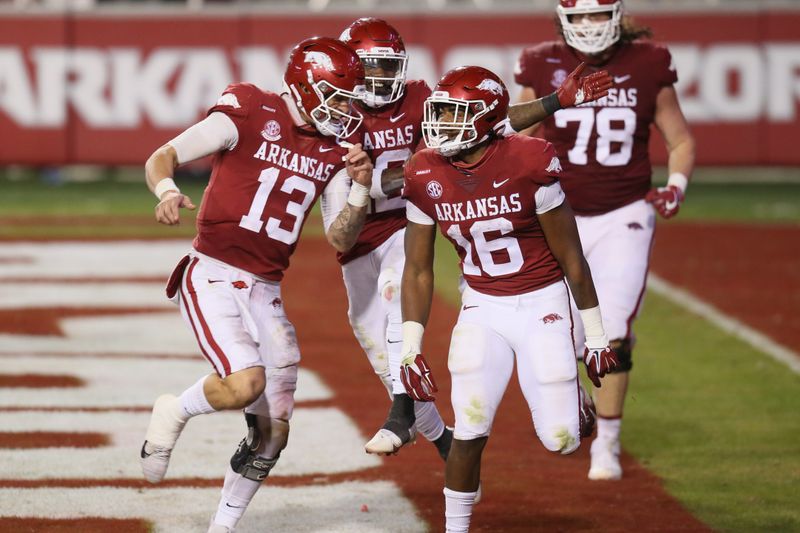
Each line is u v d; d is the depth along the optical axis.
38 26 53.50
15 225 45.44
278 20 54.03
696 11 53.38
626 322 19.83
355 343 28.66
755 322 30.69
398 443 16.45
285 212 15.89
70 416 21.86
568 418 15.16
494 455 20.56
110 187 55.59
